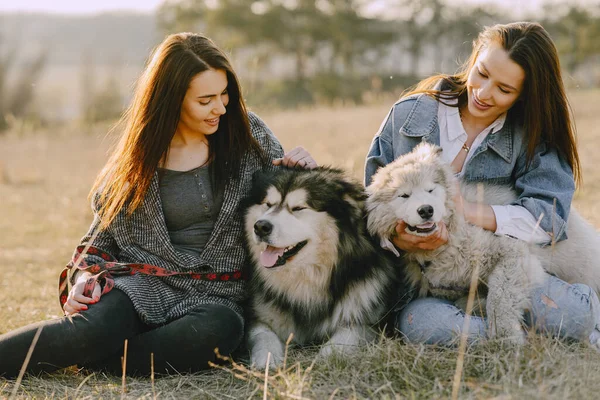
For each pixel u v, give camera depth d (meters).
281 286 3.48
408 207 3.18
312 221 3.39
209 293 3.39
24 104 25.27
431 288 3.47
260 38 37.50
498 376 2.74
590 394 2.51
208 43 3.26
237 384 2.96
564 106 3.40
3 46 26.48
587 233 3.59
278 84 36.50
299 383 2.68
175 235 3.41
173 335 3.04
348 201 3.47
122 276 3.26
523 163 3.58
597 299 3.21
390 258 3.58
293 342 3.52
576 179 3.65
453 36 39.56
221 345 3.10
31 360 2.93
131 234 3.37
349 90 34.28
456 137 3.65
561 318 3.09
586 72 30.02
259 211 3.45
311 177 3.49
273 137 3.83
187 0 39.34
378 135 3.87
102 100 23.03
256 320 3.56
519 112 3.55
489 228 3.30
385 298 3.51
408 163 3.36
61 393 2.91
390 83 34.69
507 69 3.23
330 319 3.46
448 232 3.31
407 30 40.03
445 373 2.78
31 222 7.91
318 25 37.50
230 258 3.48
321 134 12.23
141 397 2.76
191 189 3.36
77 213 8.20
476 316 3.19
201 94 3.17
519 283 3.10
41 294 4.57
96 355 2.99
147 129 3.21
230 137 3.43
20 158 14.08
